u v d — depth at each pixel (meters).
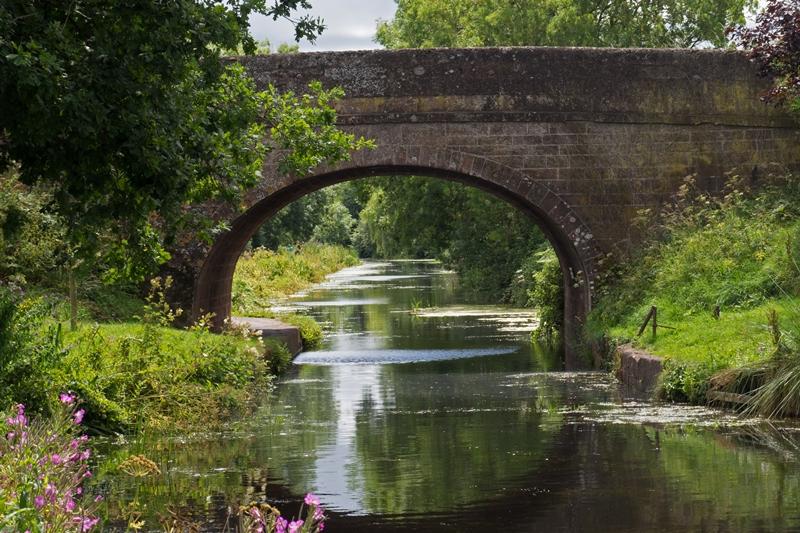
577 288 31.47
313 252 103.56
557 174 29.44
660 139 29.66
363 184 62.56
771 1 27.91
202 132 15.91
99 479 15.20
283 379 27.09
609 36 56.31
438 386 25.14
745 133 29.86
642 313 26.72
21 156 15.44
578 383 24.88
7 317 17.47
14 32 13.95
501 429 18.95
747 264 26.45
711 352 21.94
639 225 29.56
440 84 29.19
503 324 41.91
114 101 14.59
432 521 12.93
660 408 20.64
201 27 14.96
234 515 13.08
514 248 54.91
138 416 19.34
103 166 15.02
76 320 24.47
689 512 12.98
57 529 8.37
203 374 22.03
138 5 14.41
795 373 19.41
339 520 13.02
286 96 20.12
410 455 16.80
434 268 107.44
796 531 12.09
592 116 29.45
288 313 46.12
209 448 17.52
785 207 28.53
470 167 29.30
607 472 15.23
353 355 32.75
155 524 12.58
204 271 30.00
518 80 29.38
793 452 16.23
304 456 16.80
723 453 16.27
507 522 12.82
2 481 9.05
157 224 28.84
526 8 52.25
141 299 29.56
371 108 29.17
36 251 27.39
